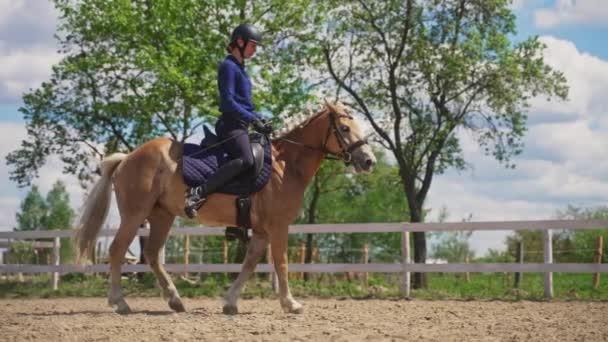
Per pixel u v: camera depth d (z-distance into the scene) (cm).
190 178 841
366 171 856
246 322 768
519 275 1798
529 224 1259
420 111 2516
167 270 1455
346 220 4350
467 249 4362
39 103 2425
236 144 840
